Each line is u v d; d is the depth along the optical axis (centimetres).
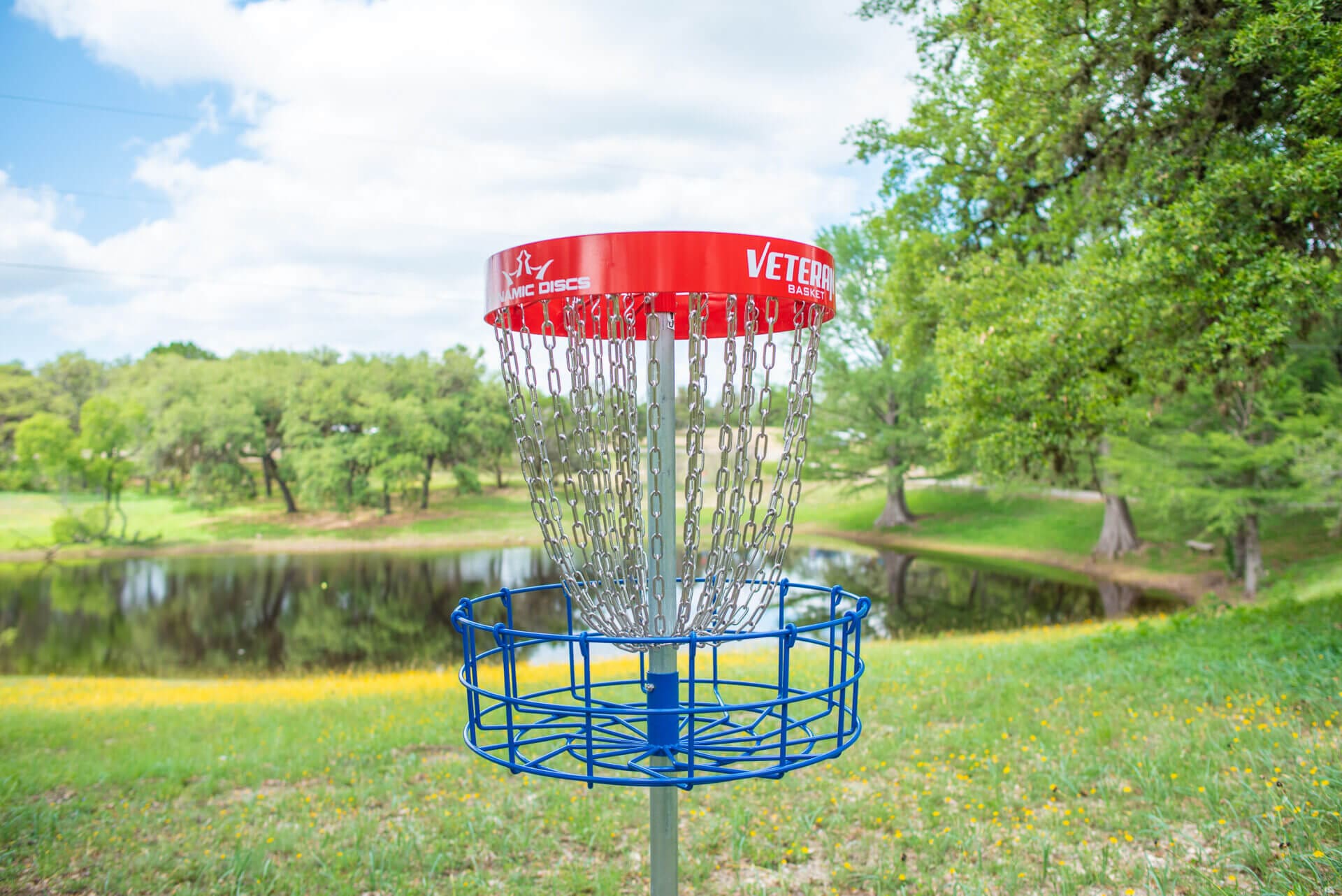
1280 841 378
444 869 431
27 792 561
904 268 1262
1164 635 918
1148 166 867
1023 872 385
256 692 1288
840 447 3788
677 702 246
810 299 234
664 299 254
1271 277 728
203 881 414
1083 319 871
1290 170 707
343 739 726
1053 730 589
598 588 241
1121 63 856
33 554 4297
